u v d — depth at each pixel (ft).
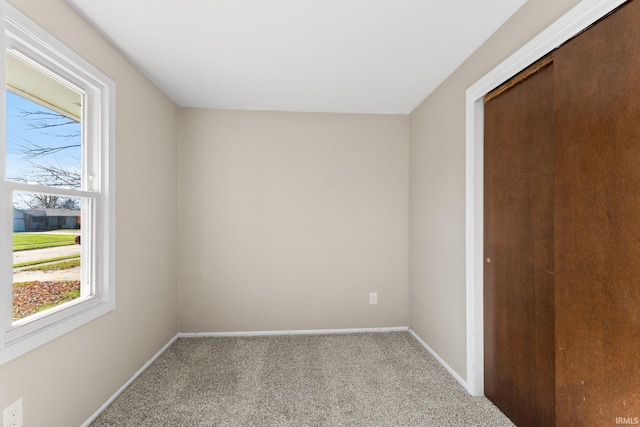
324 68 8.50
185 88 9.73
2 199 4.58
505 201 6.77
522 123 6.25
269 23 6.52
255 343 10.66
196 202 11.40
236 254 11.55
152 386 7.89
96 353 6.63
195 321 11.38
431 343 9.94
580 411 4.77
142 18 6.31
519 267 6.35
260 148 11.65
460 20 6.43
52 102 5.86
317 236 11.80
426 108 10.40
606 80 4.38
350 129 11.96
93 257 6.73
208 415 6.77
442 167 9.21
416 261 11.27
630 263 4.06
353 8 6.05
